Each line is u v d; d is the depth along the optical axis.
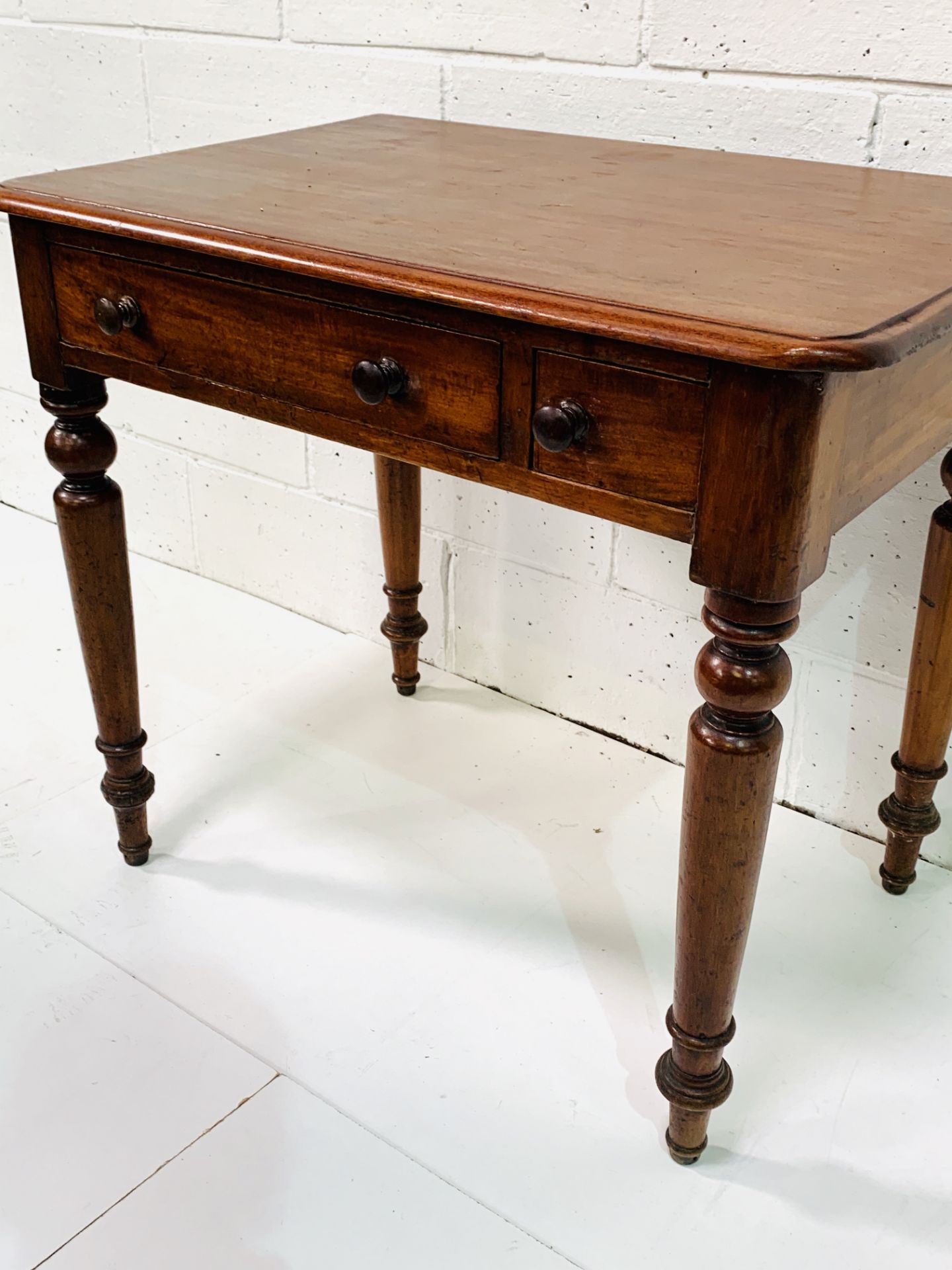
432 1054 1.08
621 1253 0.92
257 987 1.15
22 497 2.11
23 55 1.71
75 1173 0.97
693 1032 0.91
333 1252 0.91
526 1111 1.03
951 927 1.23
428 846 1.33
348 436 0.90
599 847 1.33
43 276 1.02
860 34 1.09
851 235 0.88
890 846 1.25
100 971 1.17
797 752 1.38
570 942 1.21
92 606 1.14
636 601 1.43
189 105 1.59
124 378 1.01
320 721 1.55
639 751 1.51
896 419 0.79
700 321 0.69
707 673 0.77
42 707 1.58
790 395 0.67
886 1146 1.00
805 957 1.19
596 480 0.78
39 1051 1.08
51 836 1.34
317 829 1.36
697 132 1.22
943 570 1.08
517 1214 0.94
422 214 0.93
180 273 0.93
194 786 1.43
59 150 1.75
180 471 1.84
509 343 0.78
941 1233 0.93
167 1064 1.07
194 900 1.25
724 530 0.73
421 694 1.62
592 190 1.02
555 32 1.26
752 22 1.14
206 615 1.80
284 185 1.03
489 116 1.35
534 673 1.57
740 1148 1.00
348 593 1.74
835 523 0.75
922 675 1.14
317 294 0.86
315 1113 1.03
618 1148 1.00
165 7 1.54
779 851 1.34
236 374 0.94
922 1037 1.10
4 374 2.01
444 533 1.57
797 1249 0.92
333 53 1.43
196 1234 0.93
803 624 1.31
